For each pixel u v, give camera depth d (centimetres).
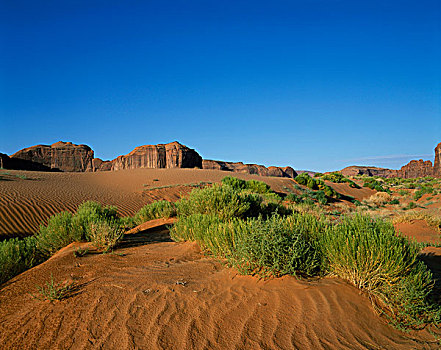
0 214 1567
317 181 4522
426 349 270
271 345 263
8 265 490
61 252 589
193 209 889
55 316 305
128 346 256
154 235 845
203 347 257
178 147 15538
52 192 2244
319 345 265
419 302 328
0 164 12475
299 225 467
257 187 3055
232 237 481
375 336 287
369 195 4891
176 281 392
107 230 614
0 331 283
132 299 339
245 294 351
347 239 384
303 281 377
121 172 5028
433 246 812
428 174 14062
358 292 358
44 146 17075
